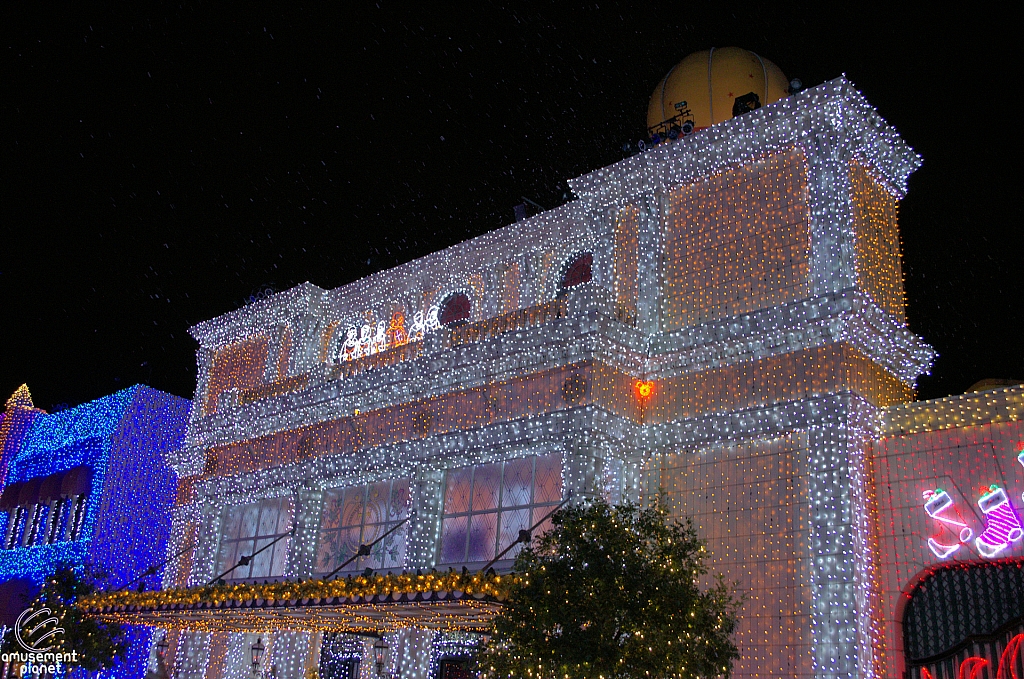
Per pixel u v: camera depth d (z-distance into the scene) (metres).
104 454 37.44
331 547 27.95
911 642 19.02
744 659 19.69
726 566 20.69
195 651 30.62
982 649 18.09
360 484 27.89
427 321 30.41
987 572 18.52
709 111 26.53
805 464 20.38
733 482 21.33
